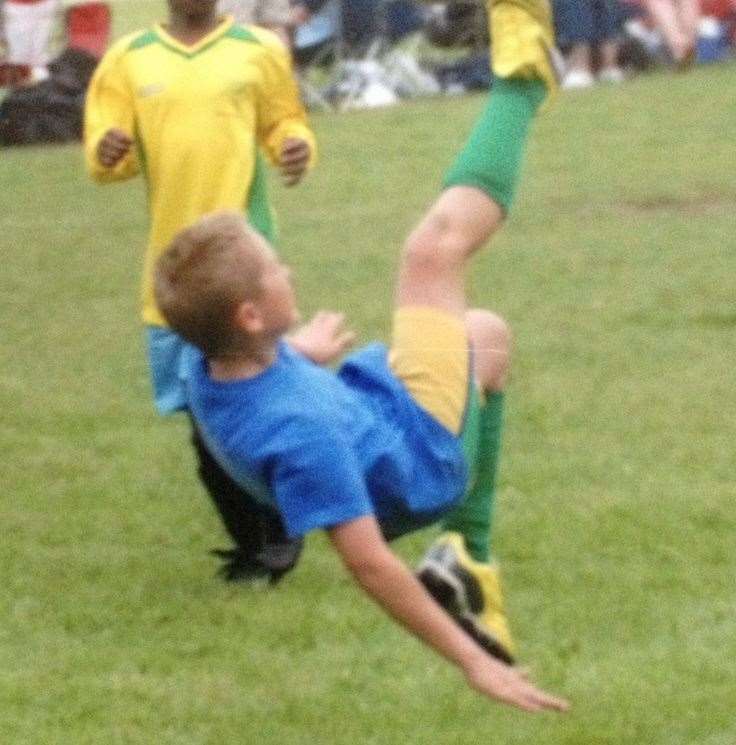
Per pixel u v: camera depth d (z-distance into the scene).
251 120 16.30
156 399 15.90
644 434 19.06
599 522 16.11
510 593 14.47
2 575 15.45
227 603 14.56
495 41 11.06
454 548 10.96
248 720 12.34
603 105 42.31
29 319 26.03
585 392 20.72
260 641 13.76
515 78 11.08
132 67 16.30
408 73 45.84
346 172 36.59
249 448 9.95
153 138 16.22
